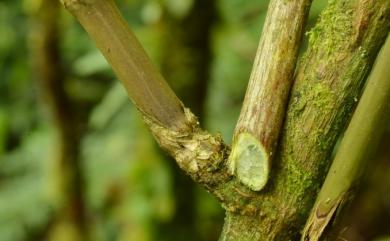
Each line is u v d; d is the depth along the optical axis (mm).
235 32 637
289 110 234
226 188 238
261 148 232
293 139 234
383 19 225
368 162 225
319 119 231
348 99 229
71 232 622
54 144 604
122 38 233
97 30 232
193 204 554
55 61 558
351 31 227
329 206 228
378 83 219
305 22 232
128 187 573
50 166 631
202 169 238
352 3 227
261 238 239
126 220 592
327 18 231
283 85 232
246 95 236
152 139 545
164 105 238
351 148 224
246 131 233
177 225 554
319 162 234
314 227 229
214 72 631
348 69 228
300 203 236
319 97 230
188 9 515
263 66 233
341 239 238
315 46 232
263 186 234
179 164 241
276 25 232
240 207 238
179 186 549
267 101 232
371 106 221
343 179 226
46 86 570
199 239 558
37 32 543
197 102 536
